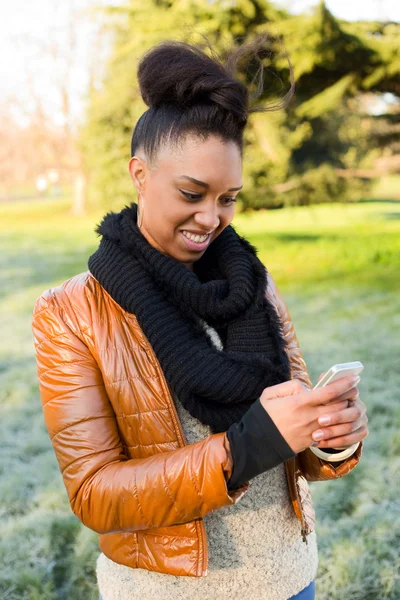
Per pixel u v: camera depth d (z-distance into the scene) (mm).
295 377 1337
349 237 13617
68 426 1096
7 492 3555
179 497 995
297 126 9727
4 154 33219
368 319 7082
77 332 1141
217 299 1169
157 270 1136
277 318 1243
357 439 1004
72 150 26562
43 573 2852
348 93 9906
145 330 1108
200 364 1092
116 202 10195
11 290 10273
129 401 1108
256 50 1202
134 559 1122
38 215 27141
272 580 1171
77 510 1077
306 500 1305
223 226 1161
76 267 12523
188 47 1094
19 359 6332
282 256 11594
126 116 9602
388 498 3285
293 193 10602
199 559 1073
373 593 2625
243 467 976
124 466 1042
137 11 8469
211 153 1048
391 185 30438
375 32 9094
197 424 1154
